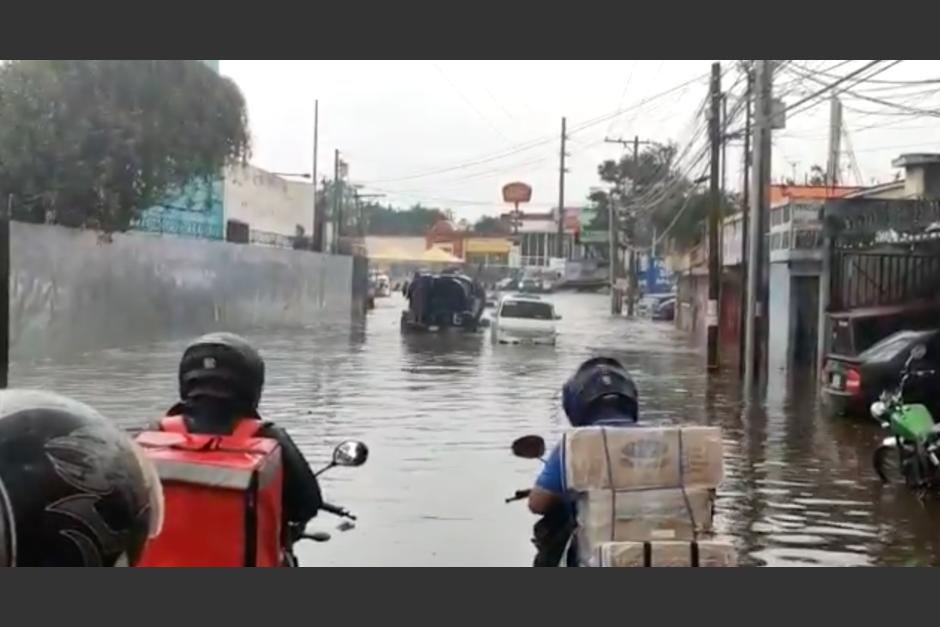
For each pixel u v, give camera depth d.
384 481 12.12
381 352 32.38
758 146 25.19
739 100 27.70
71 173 24.39
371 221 139.25
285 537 5.30
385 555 8.89
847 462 14.12
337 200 72.56
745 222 27.70
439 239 124.56
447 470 12.87
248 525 4.55
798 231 28.39
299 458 5.23
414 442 14.98
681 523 5.14
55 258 25.80
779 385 24.80
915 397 16.02
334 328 45.72
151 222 36.50
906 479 12.29
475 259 122.50
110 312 29.08
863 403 18.06
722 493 11.96
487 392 21.53
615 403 5.64
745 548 9.52
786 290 29.08
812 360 28.03
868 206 22.78
